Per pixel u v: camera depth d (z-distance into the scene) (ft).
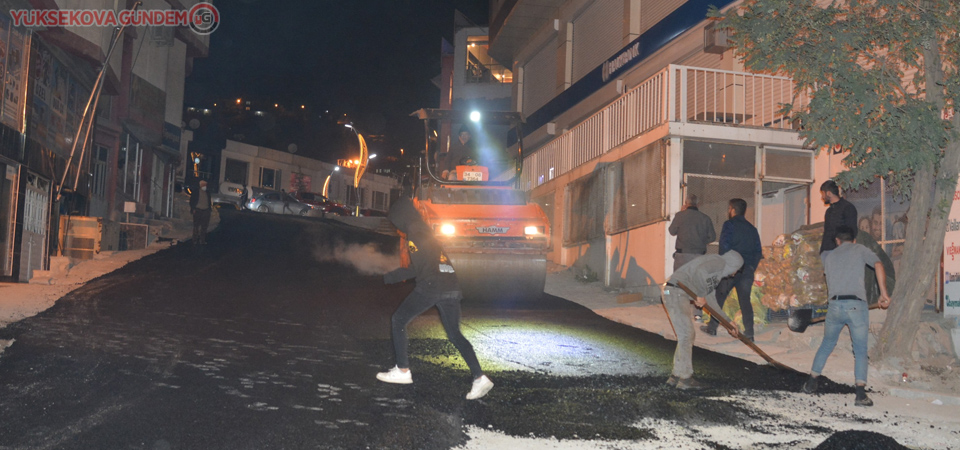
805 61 25.66
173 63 81.15
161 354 20.90
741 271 27.20
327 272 45.11
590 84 65.31
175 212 91.86
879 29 24.40
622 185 43.62
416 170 42.57
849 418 17.29
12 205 37.14
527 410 16.83
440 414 16.21
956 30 23.40
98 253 45.24
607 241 45.34
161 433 13.98
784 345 26.99
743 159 38.93
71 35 42.29
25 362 19.17
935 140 22.98
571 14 71.10
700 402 18.11
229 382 18.11
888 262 27.76
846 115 24.14
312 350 22.70
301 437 14.12
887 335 24.23
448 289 18.20
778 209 42.37
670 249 37.35
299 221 83.30
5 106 36.47
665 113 38.99
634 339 27.14
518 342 25.52
